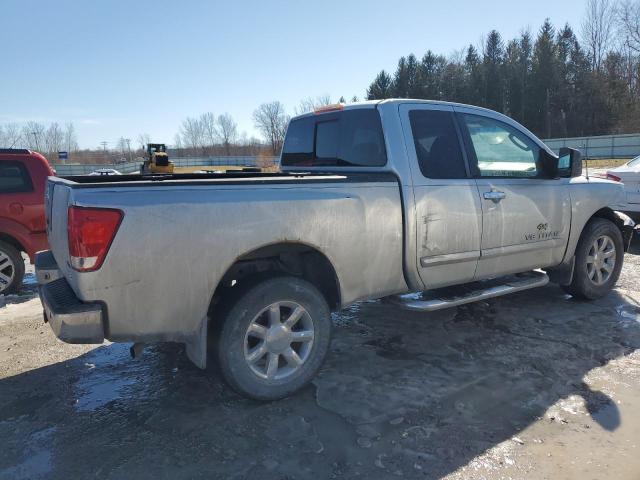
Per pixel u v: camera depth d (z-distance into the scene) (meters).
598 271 5.45
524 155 4.73
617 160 43.62
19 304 6.07
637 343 4.35
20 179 6.53
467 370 3.88
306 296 3.45
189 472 2.72
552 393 3.50
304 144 4.95
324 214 3.41
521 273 5.00
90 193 2.79
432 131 4.14
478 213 4.24
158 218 2.89
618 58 66.25
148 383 3.78
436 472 2.70
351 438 3.01
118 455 2.89
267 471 2.72
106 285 2.82
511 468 2.72
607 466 2.73
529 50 76.06
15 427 3.20
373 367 3.96
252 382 3.32
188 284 3.00
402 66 81.75
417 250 3.91
